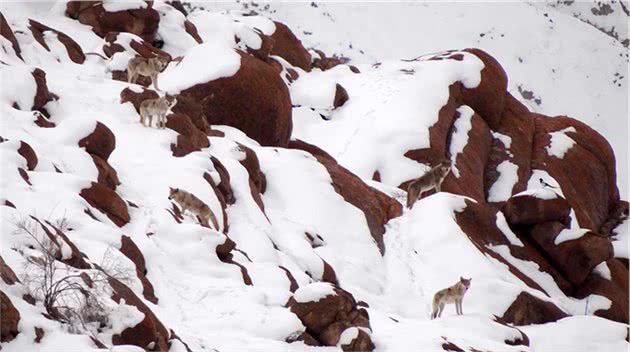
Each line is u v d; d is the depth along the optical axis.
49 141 81.00
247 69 120.50
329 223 97.88
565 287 99.19
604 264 102.81
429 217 100.44
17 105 91.75
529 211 100.31
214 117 117.94
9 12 134.50
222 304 64.12
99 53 127.81
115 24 141.88
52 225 60.69
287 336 59.84
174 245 72.38
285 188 101.44
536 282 97.56
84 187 72.12
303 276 80.81
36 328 45.59
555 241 99.75
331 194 101.75
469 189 129.25
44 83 96.50
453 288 76.44
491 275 92.56
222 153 99.75
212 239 74.00
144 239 71.56
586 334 80.56
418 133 131.88
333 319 60.94
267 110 120.56
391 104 140.75
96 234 65.38
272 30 170.38
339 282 89.00
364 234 98.25
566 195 141.62
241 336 58.81
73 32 136.75
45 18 138.12
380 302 88.69
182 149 94.69
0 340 44.12
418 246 97.81
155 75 114.31
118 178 83.06
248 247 84.88
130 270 61.81
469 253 94.94
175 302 64.19
